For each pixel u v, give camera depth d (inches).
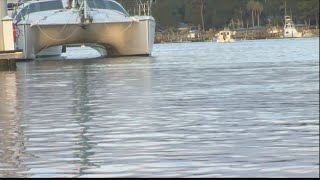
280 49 4854.8
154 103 1107.9
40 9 2974.9
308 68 2223.2
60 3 2984.7
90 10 2952.8
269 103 1106.1
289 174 557.0
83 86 1475.1
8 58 2190.0
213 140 729.0
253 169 577.3
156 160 620.4
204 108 1036.5
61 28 2947.8
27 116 949.8
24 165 602.9
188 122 874.8
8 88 1451.8
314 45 5826.8
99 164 604.4
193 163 605.0
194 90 1355.8
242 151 660.7
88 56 3693.4
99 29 3002.0
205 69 2181.3
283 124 851.4
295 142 709.3
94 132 791.7
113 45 3149.6
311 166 584.4
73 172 575.2
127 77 1766.7
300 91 1331.2
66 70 2160.4
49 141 729.0
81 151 667.4
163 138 744.3
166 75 1846.7
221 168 583.2
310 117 917.2
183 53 4185.5
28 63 2758.4
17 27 2859.3
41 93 1315.2
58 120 903.1
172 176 557.0
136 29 3102.9
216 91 1336.1
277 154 642.2
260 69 2194.9
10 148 686.5
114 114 962.7
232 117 924.0
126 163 608.7
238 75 1861.5
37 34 2974.9
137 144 705.6
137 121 886.4
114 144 707.4
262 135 762.2
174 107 1046.4
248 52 4274.1
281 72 2009.1
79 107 1056.2
